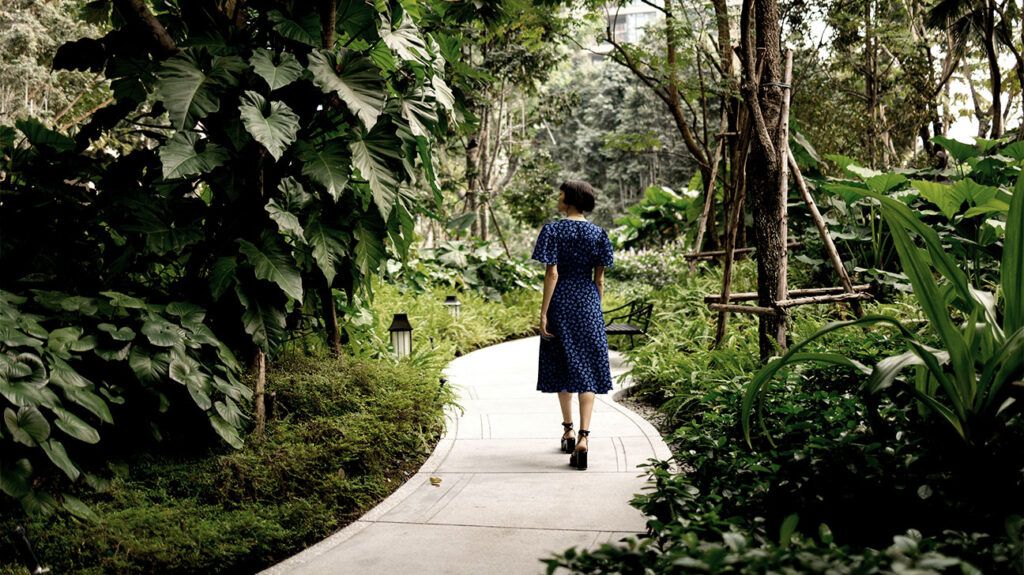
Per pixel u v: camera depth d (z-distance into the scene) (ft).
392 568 8.63
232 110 12.49
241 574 8.80
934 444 7.73
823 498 7.47
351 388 14.34
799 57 36.65
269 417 12.82
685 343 20.31
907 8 38.99
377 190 12.67
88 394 9.59
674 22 24.59
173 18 13.97
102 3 15.60
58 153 12.55
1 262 11.50
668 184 100.53
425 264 34.91
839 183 24.71
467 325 30.48
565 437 13.46
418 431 14.34
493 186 68.64
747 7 15.60
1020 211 7.66
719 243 31.24
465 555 8.94
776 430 9.98
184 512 9.68
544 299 13.12
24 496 8.63
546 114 53.62
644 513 7.77
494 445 14.29
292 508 10.15
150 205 11.93
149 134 13.66
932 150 40.01
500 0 19.89
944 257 8.24
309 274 15.07
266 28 13.48
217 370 11.74
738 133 20.93
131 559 8.48
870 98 38.91
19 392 8.69
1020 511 6.64
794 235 27.32
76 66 13.55
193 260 12.85
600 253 13.24
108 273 12.00
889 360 7.94
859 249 24.57
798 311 20.56
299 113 13.21
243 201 12.97
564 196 13.55
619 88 110.22
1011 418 7.50
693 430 10.60
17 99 41.37
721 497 7.98
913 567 4.58
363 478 11.86
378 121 13.17
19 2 42.52
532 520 10.08
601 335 13.16
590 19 29.25
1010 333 7.97
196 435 11.57
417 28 16.35
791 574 4.49
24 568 8.02
